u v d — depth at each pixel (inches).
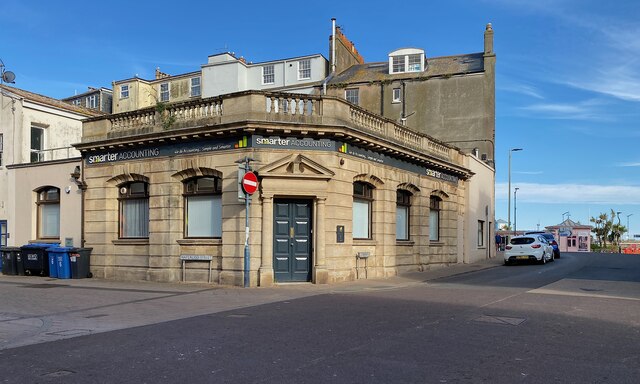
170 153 697.0
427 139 919.0
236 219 641.6
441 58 1440.7
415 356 277.4
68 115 1051.3
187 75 1496.1
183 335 335.9
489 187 1295.5
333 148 662.5
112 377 242.5
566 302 476.4
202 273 668.7
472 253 1139.9
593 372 249.8
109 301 503.5
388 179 789.2
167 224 693.3
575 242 3026.6
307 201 658.8
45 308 460.8
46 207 899.4
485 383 231.9
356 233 741.9
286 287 614.2
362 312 421.1
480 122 1267.2
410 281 711.1
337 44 1408.7
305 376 241.9
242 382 233.5
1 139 978.1
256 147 636.1
